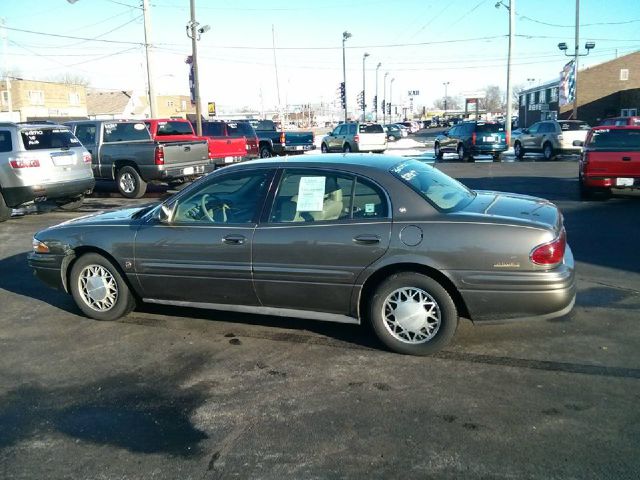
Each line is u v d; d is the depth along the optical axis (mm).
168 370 4535
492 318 4453
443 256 4391
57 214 12273
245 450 3393
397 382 4188
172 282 5246
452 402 3869
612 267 7113
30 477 3207
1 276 7520
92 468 3273
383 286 4578
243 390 4156
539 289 4281
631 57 52938
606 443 3332
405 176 4730
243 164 5184
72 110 68750
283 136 26797
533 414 3680
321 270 4691
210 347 4969
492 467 3135
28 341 5242
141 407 3957
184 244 5121
